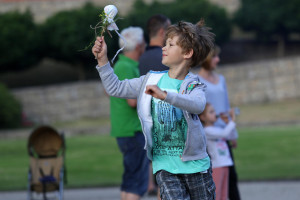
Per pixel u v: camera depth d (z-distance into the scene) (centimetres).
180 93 561
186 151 570
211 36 595
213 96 938
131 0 5038
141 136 938
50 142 1064
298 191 1210
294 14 4703
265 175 1412
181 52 573
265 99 4559
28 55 4184
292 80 4628
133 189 935
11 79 4828
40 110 4034
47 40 4194
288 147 1906
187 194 585
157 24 862
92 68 4438
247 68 4522
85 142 2288
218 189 895
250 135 2306
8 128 3766
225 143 920
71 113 4119
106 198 1199
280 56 5119
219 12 4584
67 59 4309
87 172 1547
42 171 1026
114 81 569
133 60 952
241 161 1655
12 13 4209
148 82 580
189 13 4431
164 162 584
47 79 4831
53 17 4206
